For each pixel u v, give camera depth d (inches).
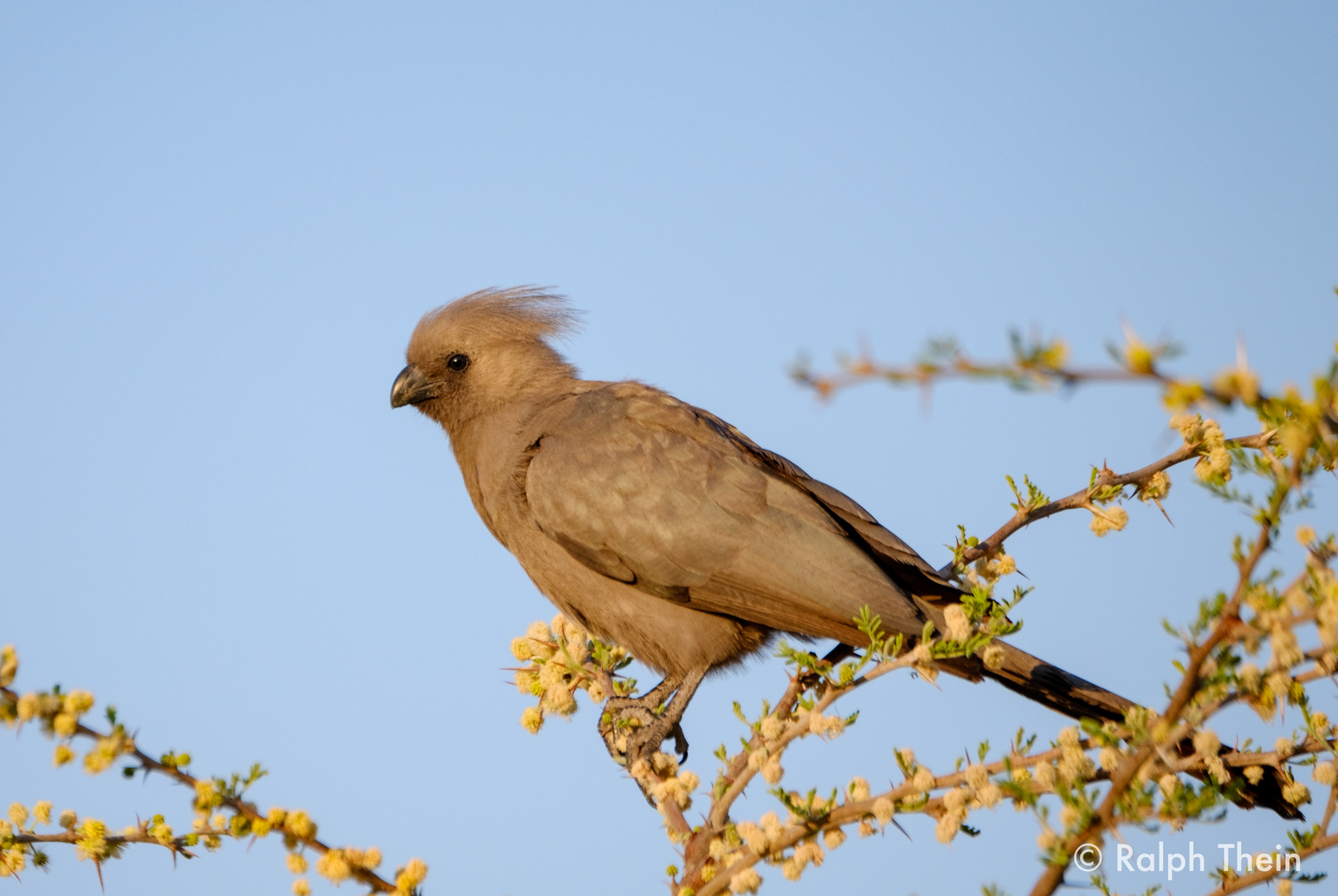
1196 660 295.0
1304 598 281.0
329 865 325.1
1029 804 310.7
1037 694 476.1
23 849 339.3
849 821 344.2
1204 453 456.4
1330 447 252.1
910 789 336.5
